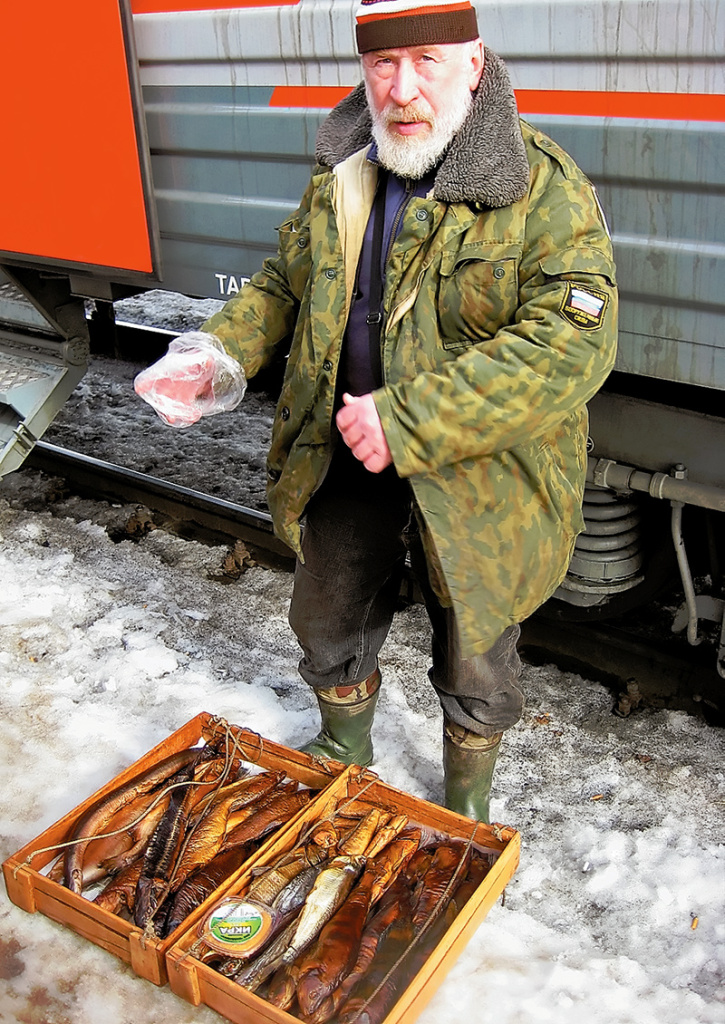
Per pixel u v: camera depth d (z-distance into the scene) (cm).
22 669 330
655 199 232
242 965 213
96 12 300
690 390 271
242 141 300
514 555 202
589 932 240
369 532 233
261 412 534
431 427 178
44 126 329
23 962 224
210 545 420
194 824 240
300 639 254
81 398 556
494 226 189
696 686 321
